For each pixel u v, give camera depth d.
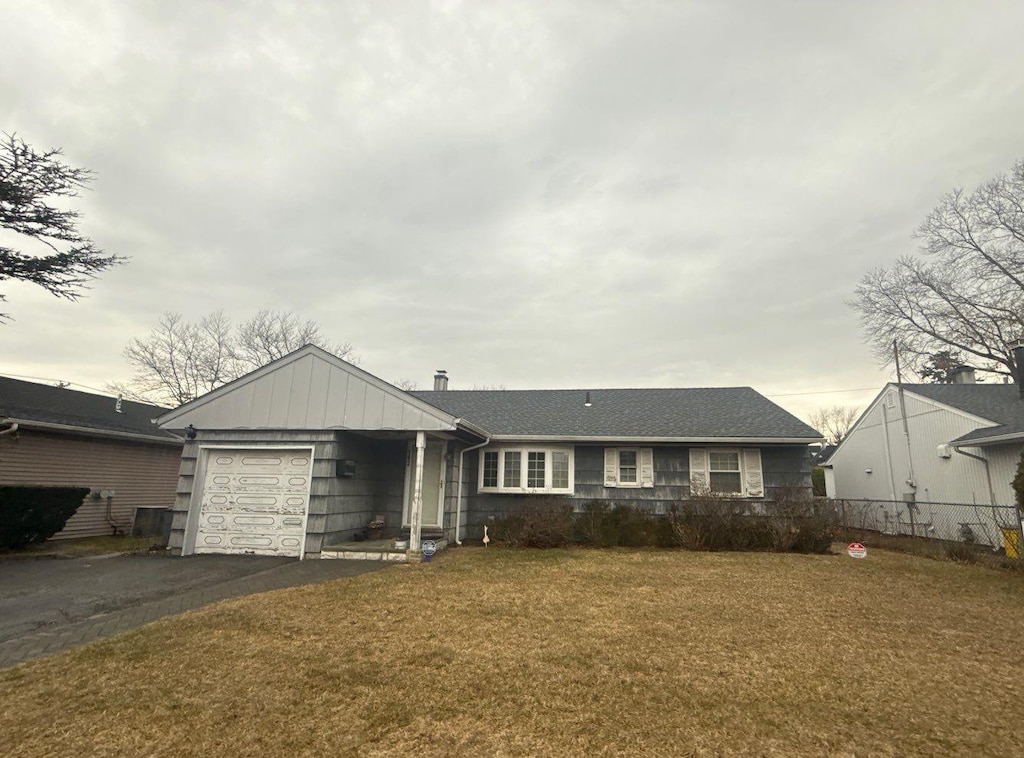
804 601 7.57
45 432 13.98
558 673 4.76
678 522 13.39
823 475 27.12
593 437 14.94
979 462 15.67
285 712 3.96
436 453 14.23
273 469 12.05
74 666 4.82
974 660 5.23
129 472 16.67
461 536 14.74
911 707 4.14
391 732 3.70
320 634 5.77
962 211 23.98
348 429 11.80
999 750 3.50
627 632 5.99
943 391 18.69
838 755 3.44
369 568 10.04
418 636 5.74
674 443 15.06
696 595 7.84
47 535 12.53
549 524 13.45
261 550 11.73
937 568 10.52
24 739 3.54
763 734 3.71
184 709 3.98
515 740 3.61
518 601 7.32
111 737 3.57
